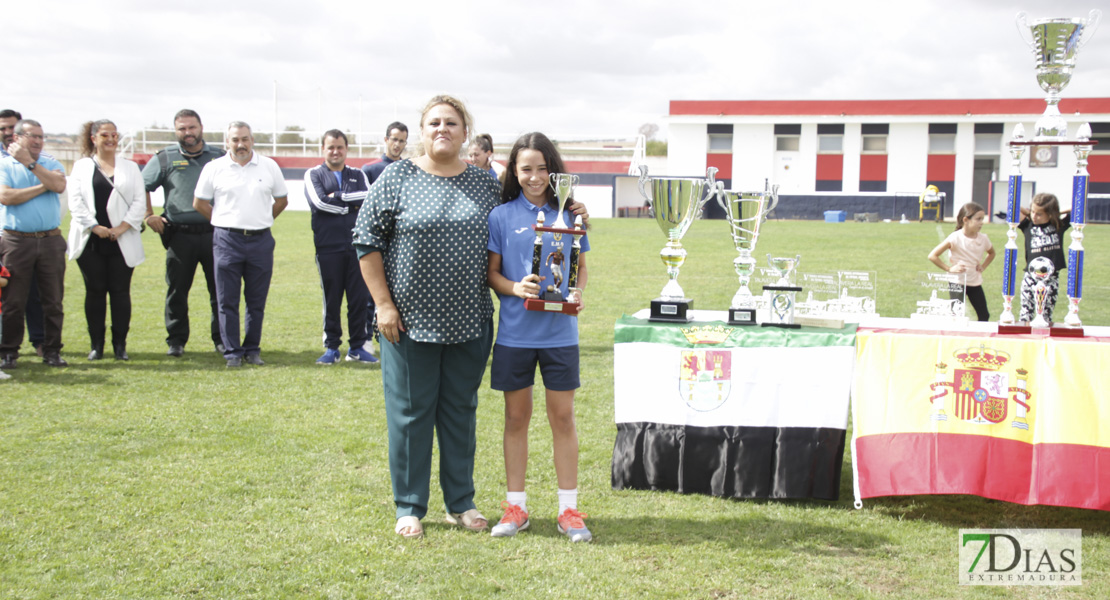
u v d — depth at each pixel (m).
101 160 6.42
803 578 3.00
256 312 6.61
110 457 4.25
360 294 6.73
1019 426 3.51
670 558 3.16
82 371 6.24
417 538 3.32
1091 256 16.34
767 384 3.82
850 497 3.88
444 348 3.38
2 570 2.96
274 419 5.02
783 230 26.41
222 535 3.31
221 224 6.35
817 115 37.81
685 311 4.06
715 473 3.87
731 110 39.06
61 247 6.38
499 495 3.85
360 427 4.86
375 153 40.69
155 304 9.68
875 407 3.69
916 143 37.41
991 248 6.40
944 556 3.21
